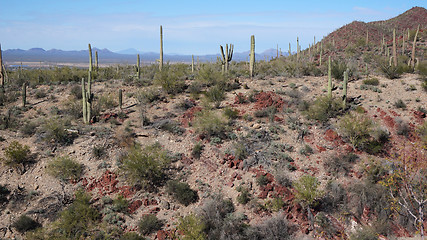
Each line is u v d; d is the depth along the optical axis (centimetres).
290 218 1291
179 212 1359
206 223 1254
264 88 2423
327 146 1677
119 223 1295
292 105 2088
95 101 2331
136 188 1464
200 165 1600
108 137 1773
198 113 1981
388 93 2177
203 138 1784
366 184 1381
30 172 1541
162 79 2391
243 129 1839
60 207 1377
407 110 1909
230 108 2083
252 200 1357
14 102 2395
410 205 1251
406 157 1350
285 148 1672
